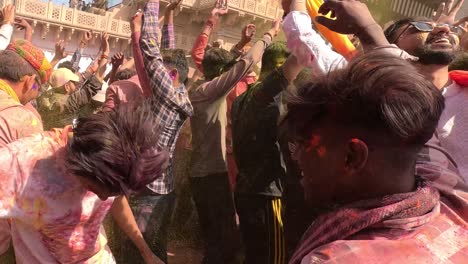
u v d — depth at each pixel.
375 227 0.83
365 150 0.83
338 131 0.87
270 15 18.95
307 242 0.92
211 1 18.58
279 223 2.57
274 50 2.66
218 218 2.96
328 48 1.83
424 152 1.16
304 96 0.91
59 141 1.61
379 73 0.83
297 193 2.43
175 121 2.42
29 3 16.73
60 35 18.09
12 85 2.07
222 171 2.92
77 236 1.65
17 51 2.10
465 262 0.79
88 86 3.82
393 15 4.41
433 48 1.92
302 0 2.09
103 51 4.26
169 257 3.62
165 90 2.34
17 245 1.69
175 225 3.82
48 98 3.74
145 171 1.39
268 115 2.42
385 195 0.85
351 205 0.87
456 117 1.71
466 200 0.96
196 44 3.81
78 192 1.56
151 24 2.42
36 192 1.51
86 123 1.39
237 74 2.64
